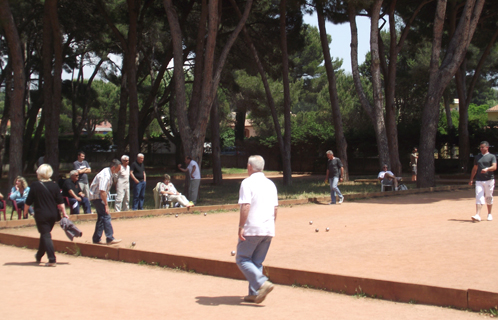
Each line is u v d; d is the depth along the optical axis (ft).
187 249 28.45
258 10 87.81
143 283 21.75
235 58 96.89
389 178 63.72
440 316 16.22
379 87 72.38
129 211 44.65
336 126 92.58
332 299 18.78
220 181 91.50
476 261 23.27
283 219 41.96
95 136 194.59
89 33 92.58
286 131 85.15
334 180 53.72
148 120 127.13
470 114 232.94
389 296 18.53
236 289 20.62
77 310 17.15
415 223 37.24
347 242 29.78
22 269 24.73
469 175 96.84
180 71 59.36
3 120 97.55
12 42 53.16
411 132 116.26
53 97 65.05
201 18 65.77
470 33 66.39
